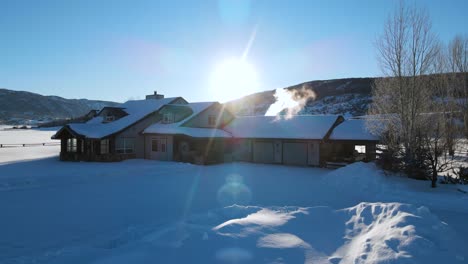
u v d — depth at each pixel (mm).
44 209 12656
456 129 27312
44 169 23547
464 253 6168
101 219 11227
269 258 6000
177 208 12812
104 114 34531
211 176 21875
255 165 28797
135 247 6887
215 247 6402
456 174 18984
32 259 7594
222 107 34312
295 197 15086
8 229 10148
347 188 17328
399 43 22359
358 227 7609
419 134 19734
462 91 28703
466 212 12203
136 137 31375
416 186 17000
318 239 7020
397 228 6609
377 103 24828
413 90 21188
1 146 48188
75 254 7262
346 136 26734
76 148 31391
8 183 17359
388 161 20031
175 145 29844
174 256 6102
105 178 20781
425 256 5727
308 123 29828
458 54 29375
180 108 31922
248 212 9867
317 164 27469
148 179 20516
